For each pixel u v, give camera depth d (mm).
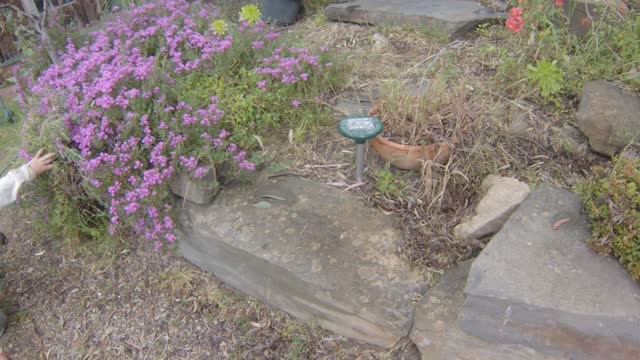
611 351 1705
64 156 2523
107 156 2342
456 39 3545
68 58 3076
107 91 2506
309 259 2176
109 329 2471
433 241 2182
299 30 3996
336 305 2076
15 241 3053
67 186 2619
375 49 3559
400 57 3438
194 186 2439
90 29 3699
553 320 1741
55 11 3543
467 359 1889
